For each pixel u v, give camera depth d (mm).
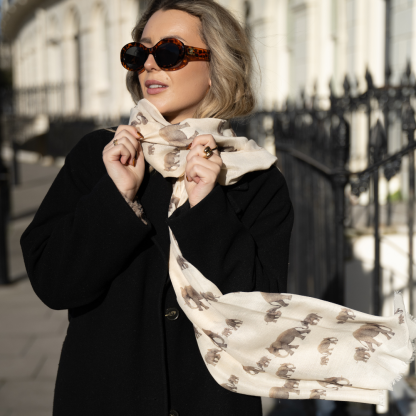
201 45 1464
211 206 1282
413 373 2756
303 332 1369
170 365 1354
